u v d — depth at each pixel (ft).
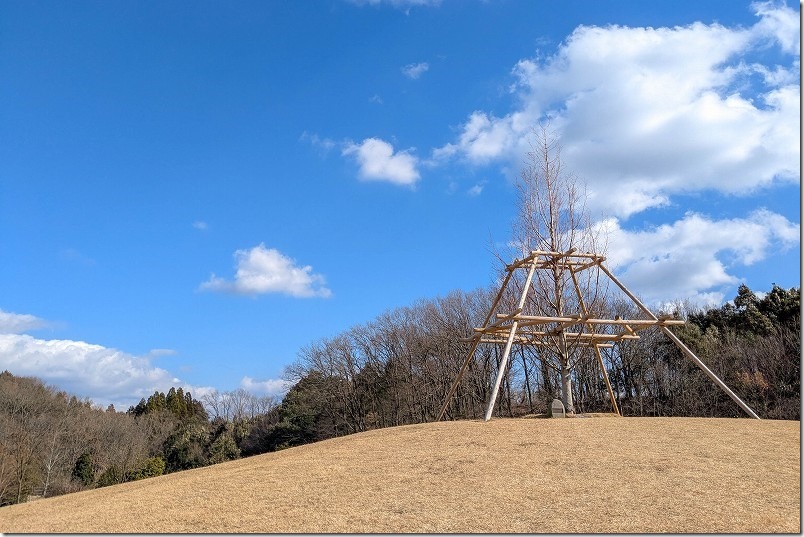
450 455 37.78
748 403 105.29
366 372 160.25
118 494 36.19
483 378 138.62
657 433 43.27
